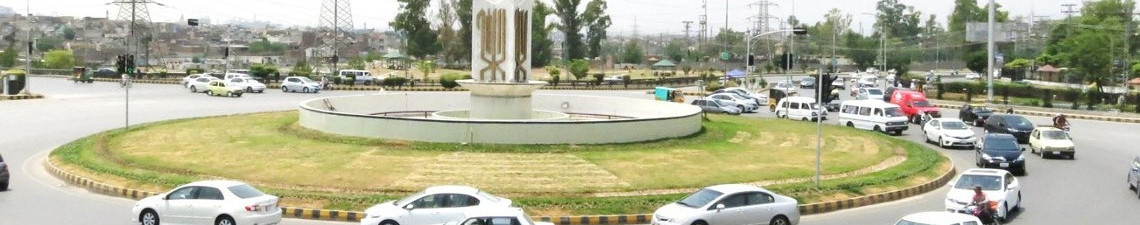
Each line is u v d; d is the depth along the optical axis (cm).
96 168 3450
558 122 4022
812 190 3095
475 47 4509
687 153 3966
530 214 2683
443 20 15062
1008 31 13288
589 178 3294
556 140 4028
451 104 5912
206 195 2422
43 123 5428
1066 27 13075
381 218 2367
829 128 5328
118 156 3775
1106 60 9575
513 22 4459
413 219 2356
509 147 3903
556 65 15525
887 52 18350
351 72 10219
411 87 9719
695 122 4712
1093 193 3331
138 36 13538
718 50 18625
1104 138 5416
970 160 4341
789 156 4006
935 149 4741
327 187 3105
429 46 14875
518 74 4525
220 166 3497
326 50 19450
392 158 3634
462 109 5900
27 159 4012
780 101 6800
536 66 15750
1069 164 4175
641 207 2767
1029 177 3753
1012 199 2878
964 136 4775
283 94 8538
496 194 3002
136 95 8019
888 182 3328
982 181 2878
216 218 2384
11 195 3072
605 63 18812
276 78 10125
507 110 4506
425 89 9556
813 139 4694
